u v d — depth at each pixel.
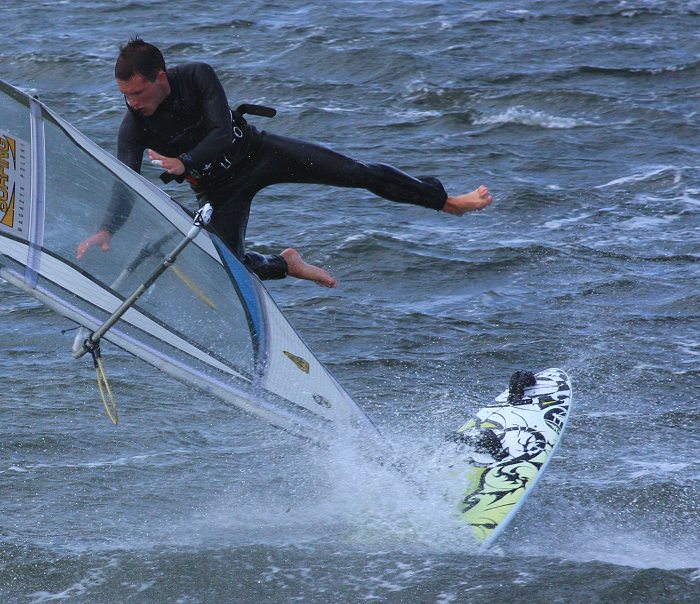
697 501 30.64
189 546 27.34
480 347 43.16
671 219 59.72
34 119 20.39
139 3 114.81
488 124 78.38
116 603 24.58
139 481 31.56
